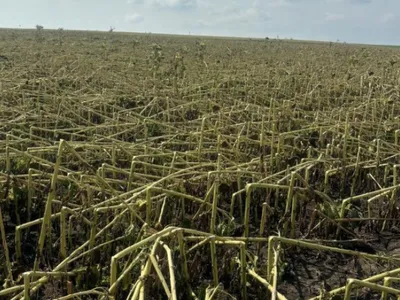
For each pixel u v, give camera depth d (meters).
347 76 18.03
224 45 44.84
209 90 14.73
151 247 4.72
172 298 3.82
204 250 5.67
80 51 27.09
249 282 5.36
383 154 9.21
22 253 5.99
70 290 4.68
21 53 23.98
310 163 7.50
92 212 6.05
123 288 4.98
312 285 5.66
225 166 8.05
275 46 46.44
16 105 12.62
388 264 5.44
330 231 6.55
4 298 4.96
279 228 6.71
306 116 11.91
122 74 17.70
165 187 6.74
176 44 42.72
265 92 14.87
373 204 7.84
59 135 10.32
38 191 6.80
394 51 45.09
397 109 13.28
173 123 10.79
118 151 8.51
